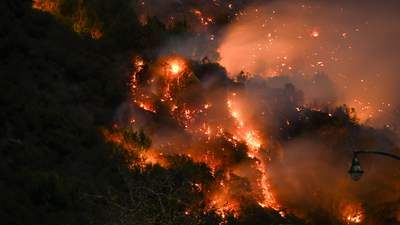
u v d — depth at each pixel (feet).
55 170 59.72
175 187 62.80
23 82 75.82
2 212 44.04
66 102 79.56
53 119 69.62
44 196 51.06
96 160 66.69
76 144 68.54
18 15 94.58
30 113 66.18
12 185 51.83
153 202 57.67
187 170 69.46
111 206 53.06
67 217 50.21
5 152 58.75
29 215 46.11
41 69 83.87
